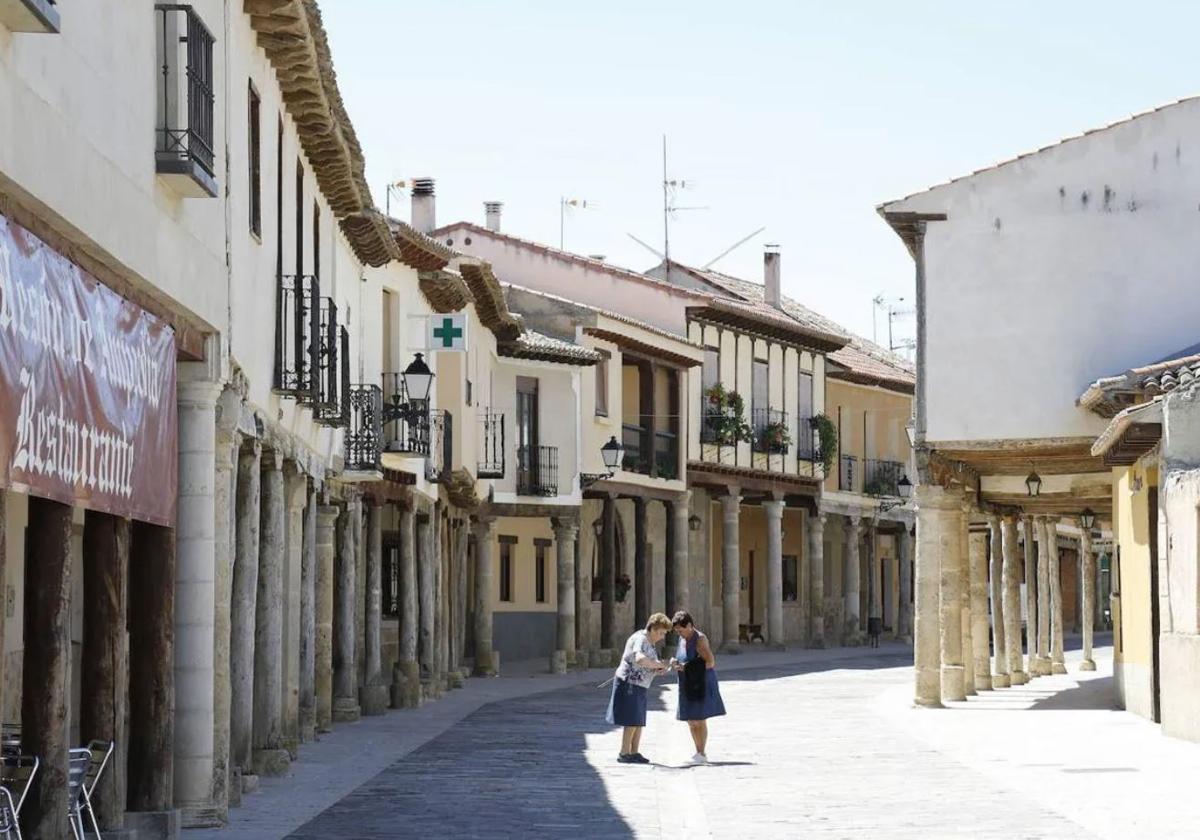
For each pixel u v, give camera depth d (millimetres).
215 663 17000
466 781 20672
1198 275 29781
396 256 30562
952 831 15539
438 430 37188
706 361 59094
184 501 16516
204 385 16469
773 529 62344
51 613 12211
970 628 37062
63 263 11820
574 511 49250
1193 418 24562
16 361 10617
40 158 10836
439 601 40219
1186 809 16922
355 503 30922
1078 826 15750
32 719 12188
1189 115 29859
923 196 30719
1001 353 30406
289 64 20328
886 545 74562
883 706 34344
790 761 23078
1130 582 30750
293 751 23531
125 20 13281
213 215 16422
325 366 23672
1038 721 29516
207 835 15898
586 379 50312
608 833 15898
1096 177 30094
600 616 56688
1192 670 24156
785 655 59719
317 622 28297
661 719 31406
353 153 24938
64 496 11750
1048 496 37219
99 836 13492
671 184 66938
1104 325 30016
